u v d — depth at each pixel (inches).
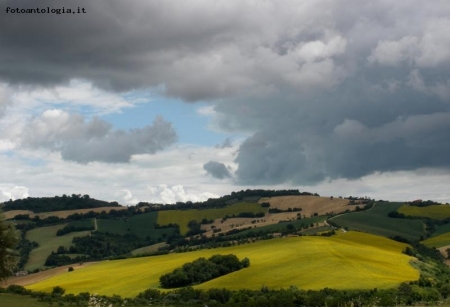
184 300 5196.9
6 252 2701.8
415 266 6663.4
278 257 6727.4
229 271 6294.3
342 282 5497.1
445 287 5447.8
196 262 6314.0
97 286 6186.0
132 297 5462.6
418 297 5103.3
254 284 5634.8
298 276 5821.9
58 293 5359.3
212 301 5059.1
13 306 4229.8
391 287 5305.1
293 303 4776.1
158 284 6053.2
